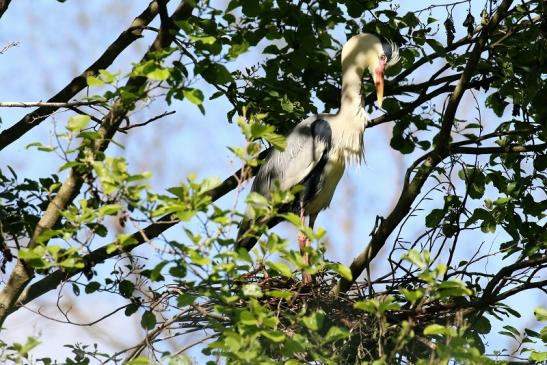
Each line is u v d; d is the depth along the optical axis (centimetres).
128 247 1100
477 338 1148
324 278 1231
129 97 936
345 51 1461
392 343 1071
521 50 1300
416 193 1246
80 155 953
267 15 1247
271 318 846
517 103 1290
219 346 853
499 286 1177
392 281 1169
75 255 934
